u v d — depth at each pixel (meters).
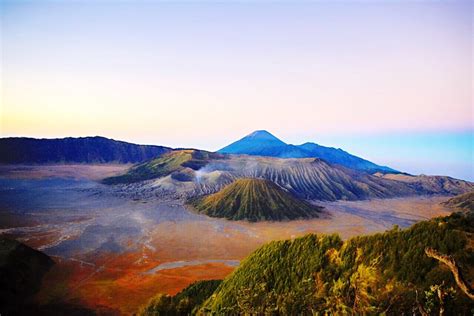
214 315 19.75
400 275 17.59
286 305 15.44
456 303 12.94
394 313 12.81
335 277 20.98
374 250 20.95
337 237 24.69
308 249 25.14
